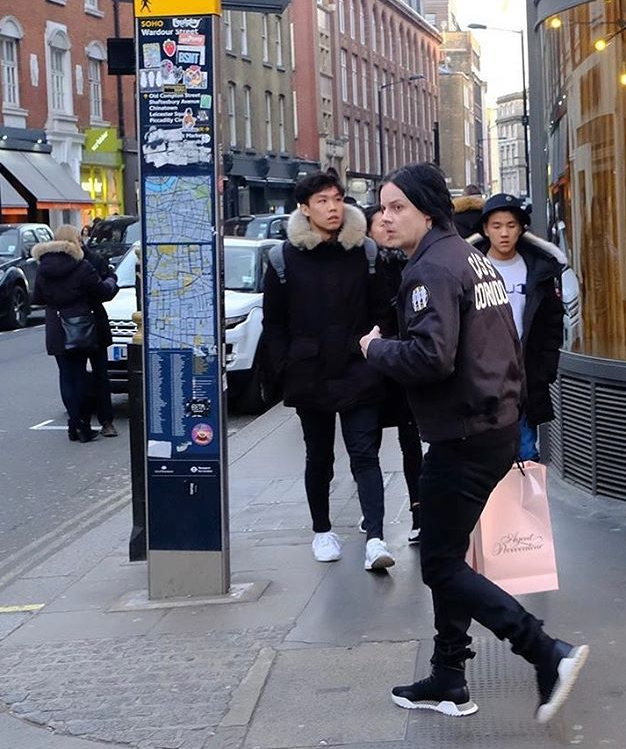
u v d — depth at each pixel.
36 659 5.31
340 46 62.16
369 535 6.09
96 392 11.61
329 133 59.94
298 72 56.47
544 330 5.86
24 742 4.45
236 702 4.57
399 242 4.08
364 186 62.28
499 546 4.51
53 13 37.81
